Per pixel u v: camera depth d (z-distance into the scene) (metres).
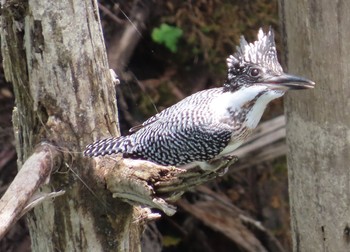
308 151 8.88
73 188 8.71
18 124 8.99
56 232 9.01
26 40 8.56
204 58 15.71
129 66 15.51
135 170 8.25
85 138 8.70
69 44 8.52
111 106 8.94
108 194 8.77
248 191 15.84
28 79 8.68
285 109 9.16
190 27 15.68
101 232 8.95
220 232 14.71
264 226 15.72
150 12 15.49
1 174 14.10
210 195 15.09
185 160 8.70
